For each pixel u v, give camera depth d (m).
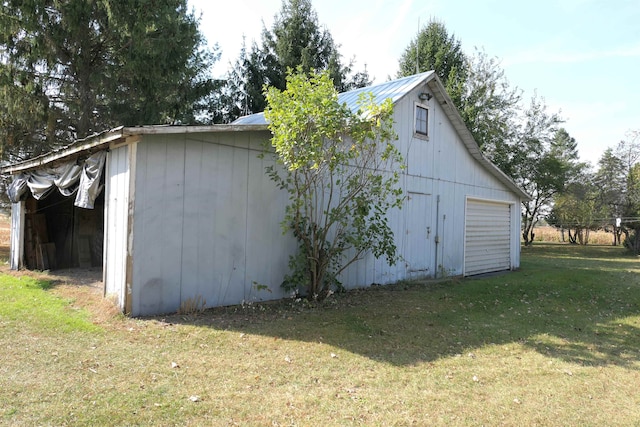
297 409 3.26
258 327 5.52
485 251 12.72
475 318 6.72
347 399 3.49
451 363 4.55
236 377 3.85
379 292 8.59
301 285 7.55
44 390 3.36
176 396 3.37
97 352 4.29
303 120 6.20
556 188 27.56
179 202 6.14
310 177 7.25
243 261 6.93
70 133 13.23
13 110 11.24
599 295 9.18
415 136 10.34
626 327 6.55
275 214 7.39
